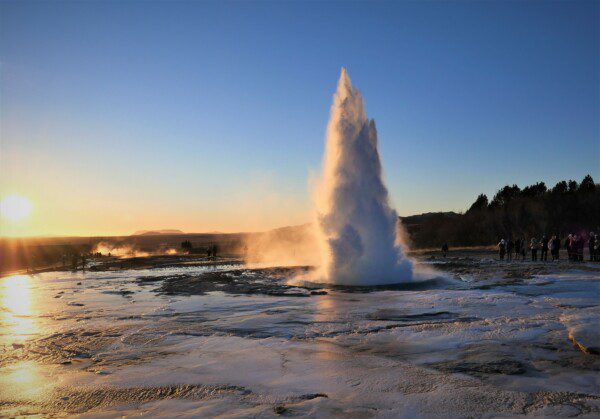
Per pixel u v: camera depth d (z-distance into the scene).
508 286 16.86
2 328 11.52
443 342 8.37
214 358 7.81
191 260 51.28
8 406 5.84
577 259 28.17
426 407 5.28
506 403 5.36
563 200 67.81
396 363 7.14
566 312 10.92
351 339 8.95
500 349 7.70
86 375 7.09
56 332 10.78
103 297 18.16
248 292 17.56
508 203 71.12
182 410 5.41
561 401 5.39
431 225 76.81
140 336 9.87
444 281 19.88
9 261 58.91
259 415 5.16
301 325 10.54
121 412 5.43
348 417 5.05
